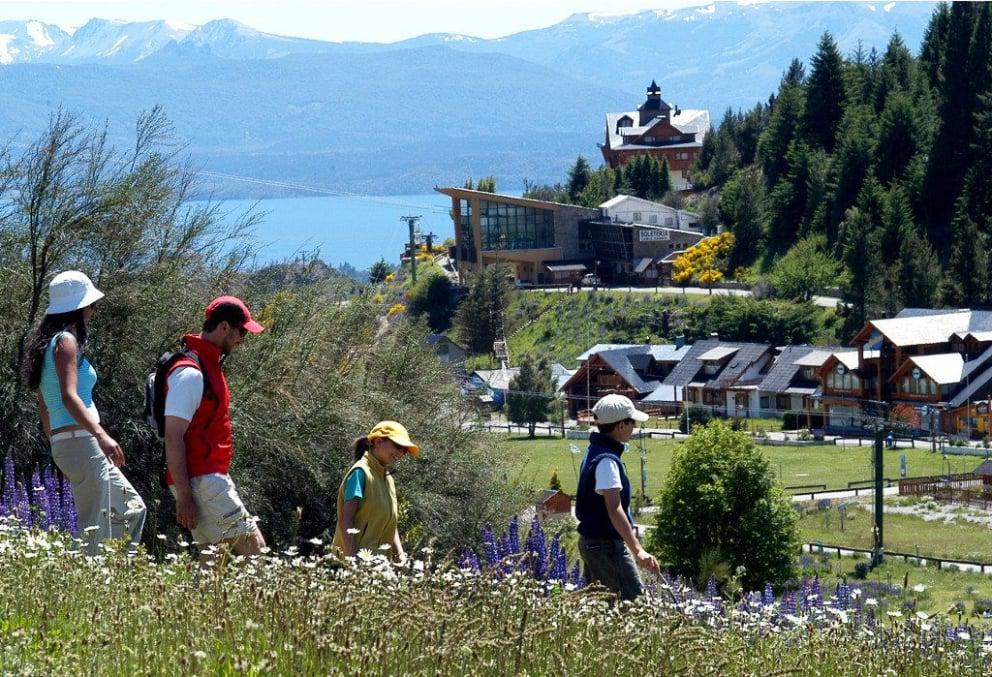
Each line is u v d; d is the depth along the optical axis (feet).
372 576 36.29
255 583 34.96
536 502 131.95
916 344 619.67
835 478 474.08
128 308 89.66
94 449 51.24
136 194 93.45
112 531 51.31
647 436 606.14
